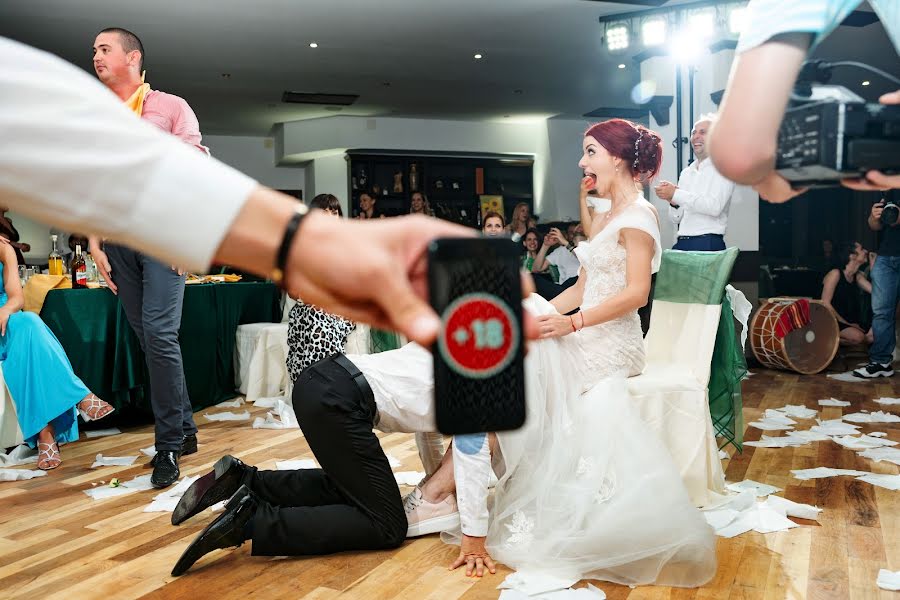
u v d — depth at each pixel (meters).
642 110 10.93
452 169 12.12
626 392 2.38
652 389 2.67
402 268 0.45
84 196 0.37
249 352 5.16
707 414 2.75
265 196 0.40
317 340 3.36
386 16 6.62
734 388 3.10
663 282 3.13
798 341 6.34
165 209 0.38
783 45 0.64
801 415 4.43
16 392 3.42
